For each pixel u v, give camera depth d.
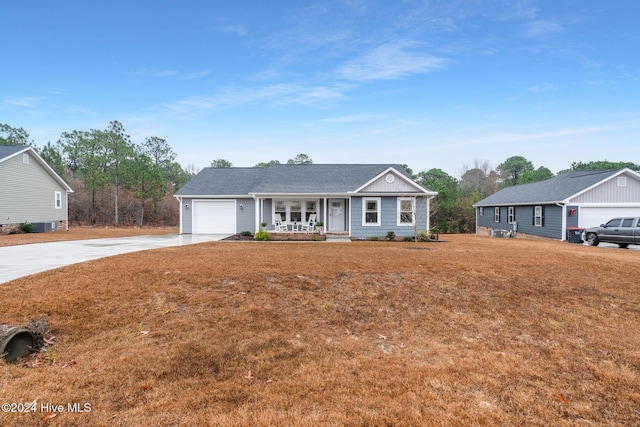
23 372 3.60
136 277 6.62
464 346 4.73
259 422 2.80
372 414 2.96
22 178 20.00
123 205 36.19
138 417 2.86
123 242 14.57
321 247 11.91
